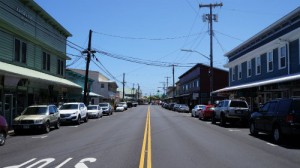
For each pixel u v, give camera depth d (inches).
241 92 1358.3
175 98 4224.9
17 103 1075.3
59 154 500.4
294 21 1058.1
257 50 1293.1
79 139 700.0
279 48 1120.8
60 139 708.0
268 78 1211.9
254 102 1400.1
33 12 1216.2
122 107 2610.7
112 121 1332.4
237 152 516.4
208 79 2696.9
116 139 693.3
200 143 624.4
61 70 1567.4
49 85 1349.7
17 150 550.6
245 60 1467.8
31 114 876.0
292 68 1031.6
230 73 1713.8
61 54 1519.4
